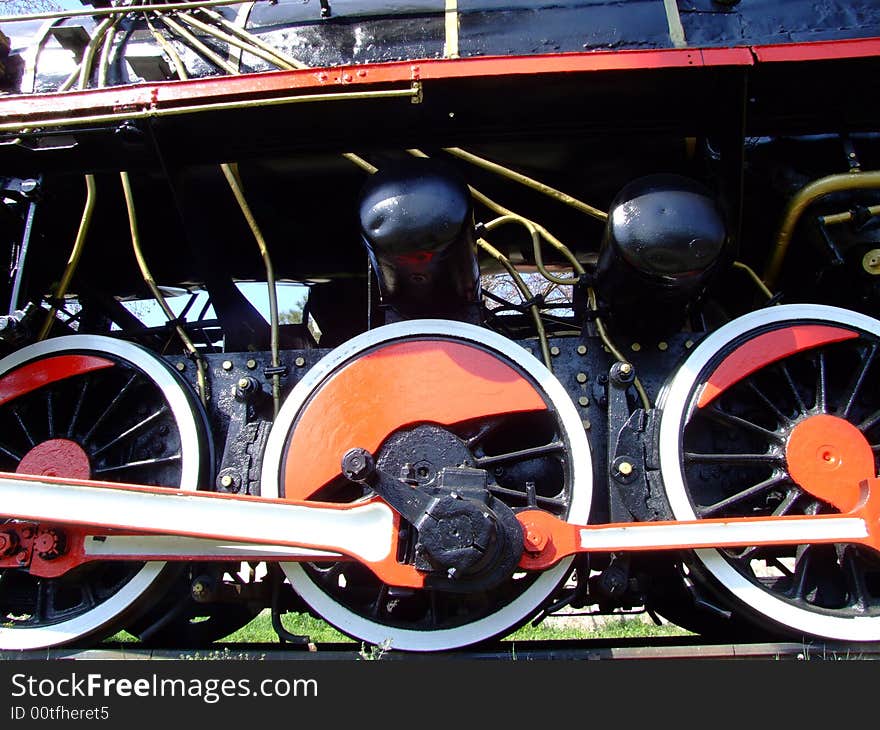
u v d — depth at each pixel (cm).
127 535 216
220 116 224
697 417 233
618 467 212
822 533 196
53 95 216
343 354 232
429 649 208
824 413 217
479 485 200
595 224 308
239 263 334
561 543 199
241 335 264
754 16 270
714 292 287
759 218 273
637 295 223
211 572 225
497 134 241
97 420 244
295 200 294
